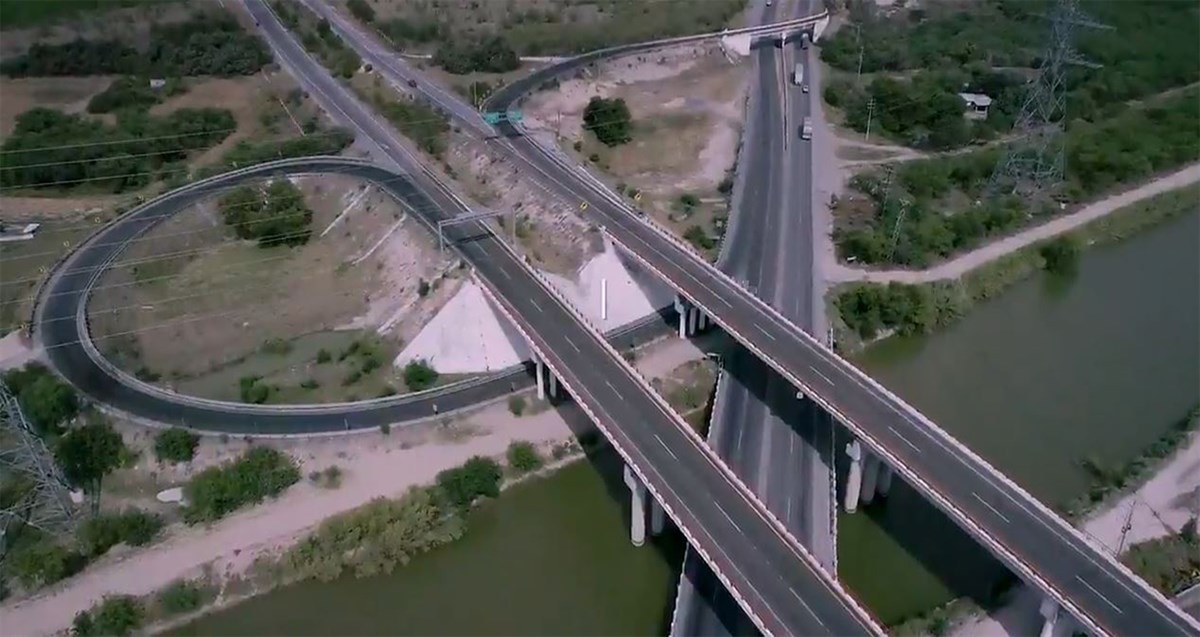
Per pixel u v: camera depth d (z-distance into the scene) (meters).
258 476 107.38
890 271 150.25
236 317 136.62
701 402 126.12
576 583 99.56
